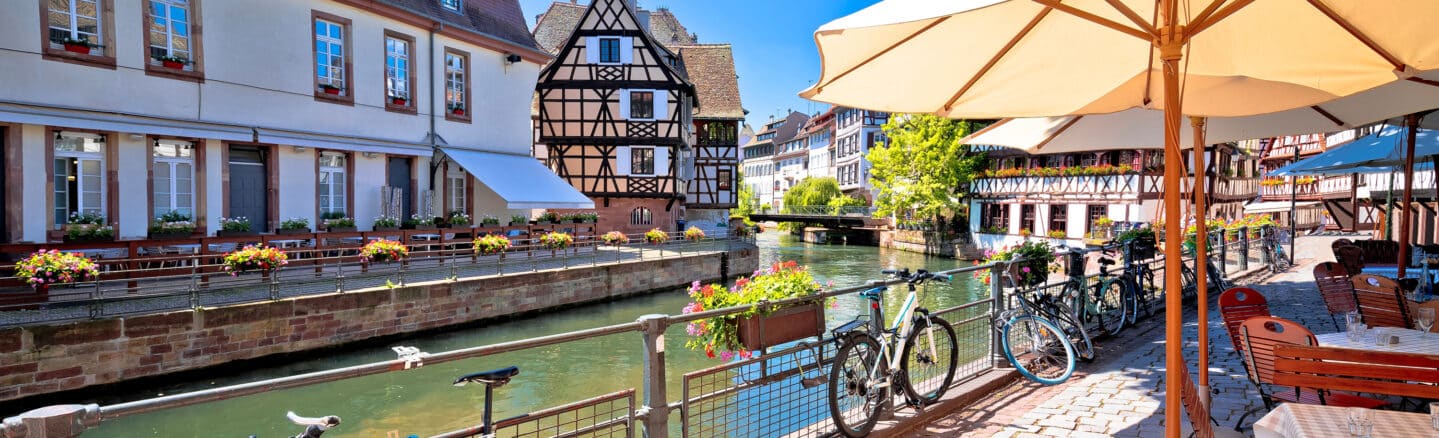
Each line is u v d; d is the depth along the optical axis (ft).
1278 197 120.26
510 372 9.44
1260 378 12.57
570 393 33.35
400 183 60.13
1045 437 14.08
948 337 16.46
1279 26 9.30
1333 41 9.17
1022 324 18.57
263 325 36.88
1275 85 11.13
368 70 55.93
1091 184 100.73
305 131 51.24
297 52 50.72
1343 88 9.58
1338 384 10.33
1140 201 93.76
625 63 98.89
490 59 67.51
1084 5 9.26
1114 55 10.50
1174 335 7.86
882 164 130.72
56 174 40.22
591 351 41.37
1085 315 23.63
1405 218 26.35
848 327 14.55
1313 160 31.27
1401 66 8.79
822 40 8.61
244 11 47.50
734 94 130.31
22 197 38.50
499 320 51.06
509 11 71.61
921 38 9.23
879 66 9.69
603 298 61.36
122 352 31.91
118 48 41.57
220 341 35.17
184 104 44.45
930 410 15.39
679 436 28.14
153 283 40.40
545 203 63.62
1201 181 11.37
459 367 37.70
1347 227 104.12
